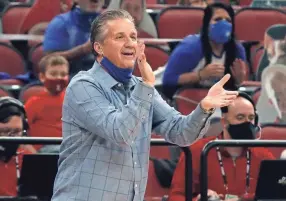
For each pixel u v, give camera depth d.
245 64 19.98
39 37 21.98
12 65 21.19
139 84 9.54
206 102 9.89
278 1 25.92
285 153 16.22
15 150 14.27
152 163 15.32
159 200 15.05
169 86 19.11
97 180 9.91
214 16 19.19
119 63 9.93
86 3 20.03
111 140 9.66
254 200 14.41
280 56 20.44
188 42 19.23
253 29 23.72
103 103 9.83
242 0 26.77
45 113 17.81
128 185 10.02
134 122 9.48
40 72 18.08
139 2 21.66
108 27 9.89
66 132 10.10
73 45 20.05
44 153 14.27
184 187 14.59
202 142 15.05
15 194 14.27
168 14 23.12
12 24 23.09
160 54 20.83
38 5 22.08
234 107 15.60
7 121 15.37
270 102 19.39
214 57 19.20
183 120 10.23
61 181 10.09
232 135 15.70
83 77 10.02
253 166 15.13
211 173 15.05
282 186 14.34
